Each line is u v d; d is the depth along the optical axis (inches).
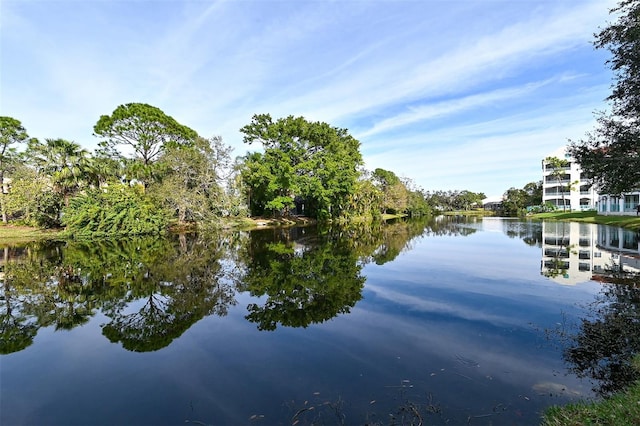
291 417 143.6
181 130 1392.7
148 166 1170.0
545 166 2586.1
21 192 951.6
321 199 1513.3
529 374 175.2
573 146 436.1
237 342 226.5
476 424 134.6
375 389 163.9
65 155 983.0
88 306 311.3
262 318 273.6
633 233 883.4
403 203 2409.0
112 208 898.7
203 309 299.1
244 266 494.3
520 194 2933.1
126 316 283.6
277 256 588.4
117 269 478.3
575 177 2422.5
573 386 162.2
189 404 156.8
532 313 271.0
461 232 1062.4
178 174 1141.1
